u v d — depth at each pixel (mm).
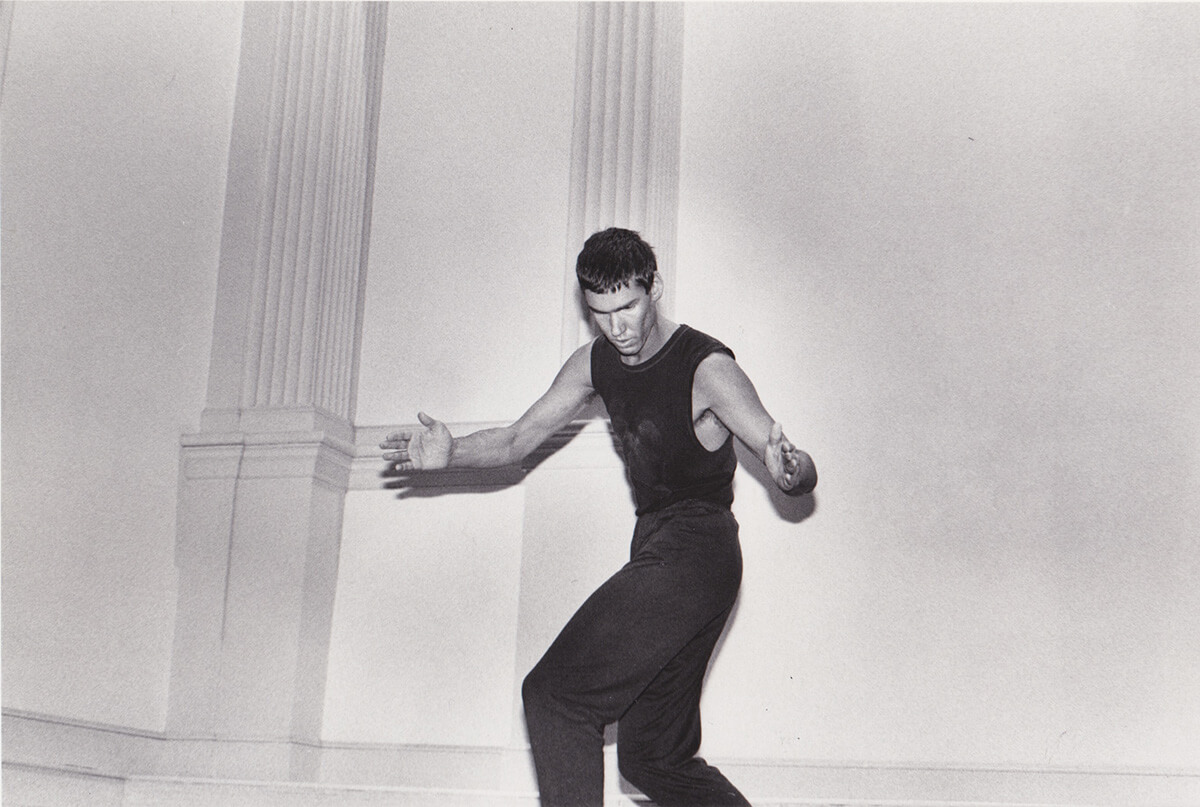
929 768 3621
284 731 3998
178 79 4363
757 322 4098
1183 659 3547
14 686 3475
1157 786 3441
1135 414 3727
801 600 3877
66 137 3779
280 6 4723
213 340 4477
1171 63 3922
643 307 2369
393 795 3084
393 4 4836
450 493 4309
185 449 4309
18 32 3609
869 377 3973
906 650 3760
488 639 4137
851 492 3910
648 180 4133
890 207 4074
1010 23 4105
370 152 4727
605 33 4305
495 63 4684
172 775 3943
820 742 3756
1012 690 3656
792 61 4281
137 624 4000
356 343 4574
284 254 4484
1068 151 3953
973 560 3771
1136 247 3828
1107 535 3680
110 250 3961
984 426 3848
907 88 4148
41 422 3621
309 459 4207
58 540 3668
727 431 2475
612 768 3809
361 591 4309
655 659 2246
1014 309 3895
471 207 4570
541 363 4344
